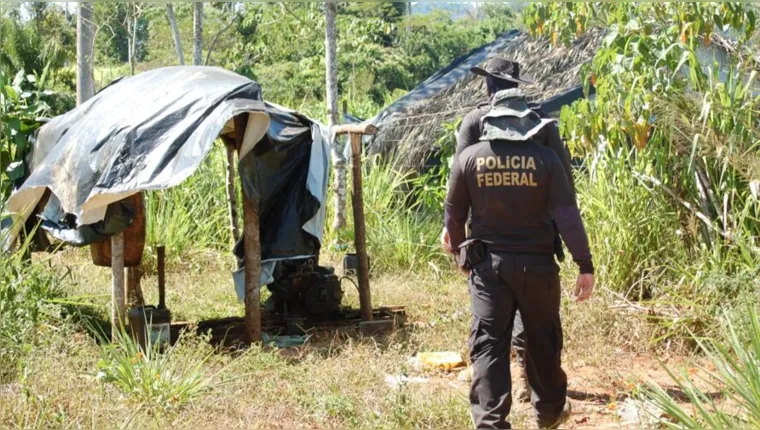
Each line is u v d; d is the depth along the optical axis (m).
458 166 4.82
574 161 10.35
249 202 7.38
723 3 7.82
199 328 7.82
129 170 6.89
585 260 4.71
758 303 6.59
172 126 7.01
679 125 7.94
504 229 4.70
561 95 11.50
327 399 5.63
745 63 8.12
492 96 5.18
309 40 21.67
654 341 6.92
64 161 7.34
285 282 8.21
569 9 8.73
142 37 25.73
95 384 5.78
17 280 6.96
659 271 7.92
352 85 21.47
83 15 12.68
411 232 11.02
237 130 7.18
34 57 14.69
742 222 7.57
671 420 5.34
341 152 11.56
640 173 8.12
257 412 5.59
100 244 7.73
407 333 7.57
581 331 7.17
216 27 22.41
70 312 8.01
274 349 6.89
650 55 8.00
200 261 11.05
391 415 5.43
